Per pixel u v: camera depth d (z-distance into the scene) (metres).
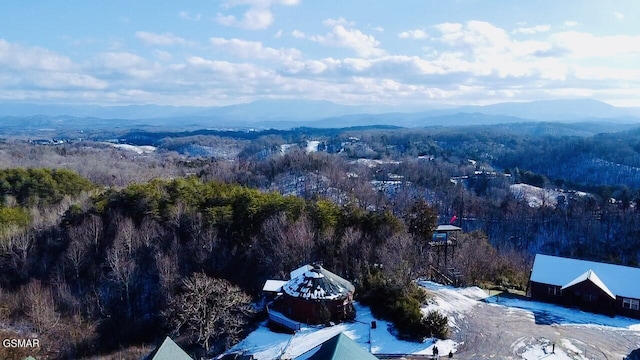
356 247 64.94
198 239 67.56
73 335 56.22
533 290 61.09
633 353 45.69
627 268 59.16
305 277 53.38
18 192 90.12
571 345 47.06
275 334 50.19
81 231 69.06
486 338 48.19
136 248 66.56
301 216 69.19
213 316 48.53
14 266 67.31
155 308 61.38
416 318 48.03
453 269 67.12
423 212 71.44
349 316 52.66
